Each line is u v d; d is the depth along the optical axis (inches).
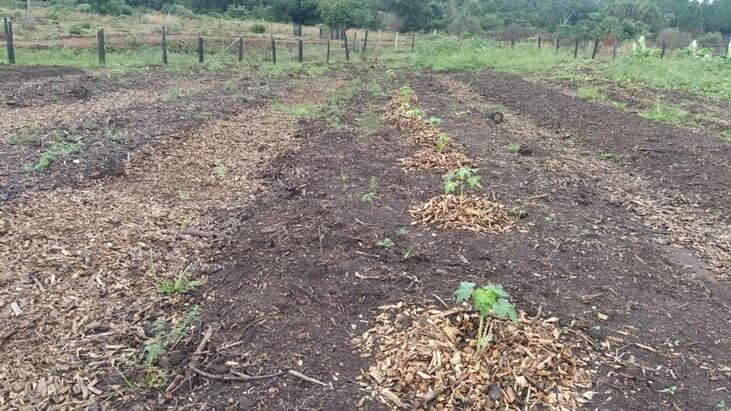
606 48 1170.6
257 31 1176.8
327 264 160.7
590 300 148.2
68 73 535.8
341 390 114.9
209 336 132.3
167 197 224.2
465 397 112.0
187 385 117.3
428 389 114.0
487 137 327.9
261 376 118.9
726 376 121.6
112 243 177.3
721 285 164.7
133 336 133.2
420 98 461.4
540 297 147.1
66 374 119.3
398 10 1583.4
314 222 189.0
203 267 167.2
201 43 710.5
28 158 244.7
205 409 110.8
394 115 366.9
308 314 139.3
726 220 216.4
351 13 1176.2
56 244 172.7
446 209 197.3
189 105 391.2
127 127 315.3
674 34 1678.2
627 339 132.6
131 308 144.2
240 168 266.4
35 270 157.5
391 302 142.8
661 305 148.7
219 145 303.6
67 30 850.8
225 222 201.0
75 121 315.9
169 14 1362.0
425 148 289.0
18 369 119.9
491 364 118.2
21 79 471.5
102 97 418.0
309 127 347.3
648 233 201.6
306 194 220.8
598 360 124.8
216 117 366.9
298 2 1518.2
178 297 150.3
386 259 164.7
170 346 129.6
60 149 255.8
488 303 115.6
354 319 137.6
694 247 192.1
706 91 544.1
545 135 353.1
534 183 243.9
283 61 797.9
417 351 121.9
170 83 511.5
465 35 1336.1
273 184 241.6
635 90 538.3
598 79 613.6
